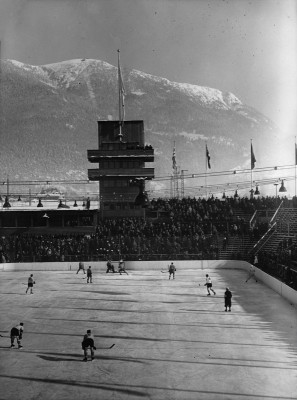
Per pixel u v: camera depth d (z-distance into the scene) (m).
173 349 30.52
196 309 42.38
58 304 45.91
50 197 119.56
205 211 80.56
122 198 84.69
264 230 73.38
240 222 76.25
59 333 35.12
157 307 43.53
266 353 29.23
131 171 84.19
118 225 78.81
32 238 77.94
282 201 81.94
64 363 28.16
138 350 30.44
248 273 64.88
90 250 73.06
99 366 27.48
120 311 42.22
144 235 75.00
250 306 43.31
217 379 24.95
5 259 73.62
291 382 24.31
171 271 60.88
